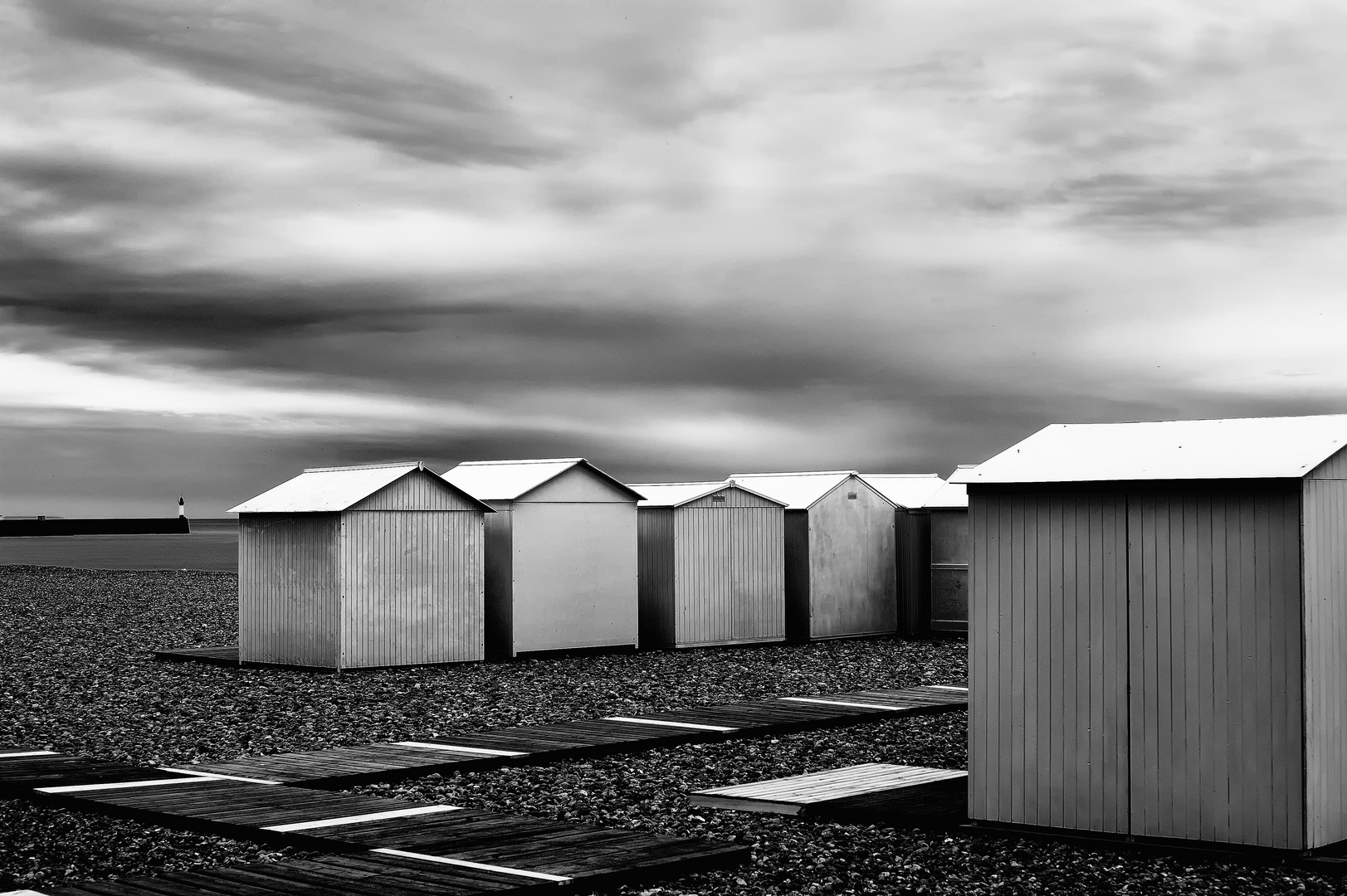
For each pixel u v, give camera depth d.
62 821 11.78
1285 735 10.34
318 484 26.20
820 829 11.73
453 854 10.19
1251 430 11.39
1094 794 11.16
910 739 16.77
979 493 11.88
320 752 15.30
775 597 30.41
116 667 25.17
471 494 26.83
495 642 26.86
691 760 15.27
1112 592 11.17
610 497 28.11
